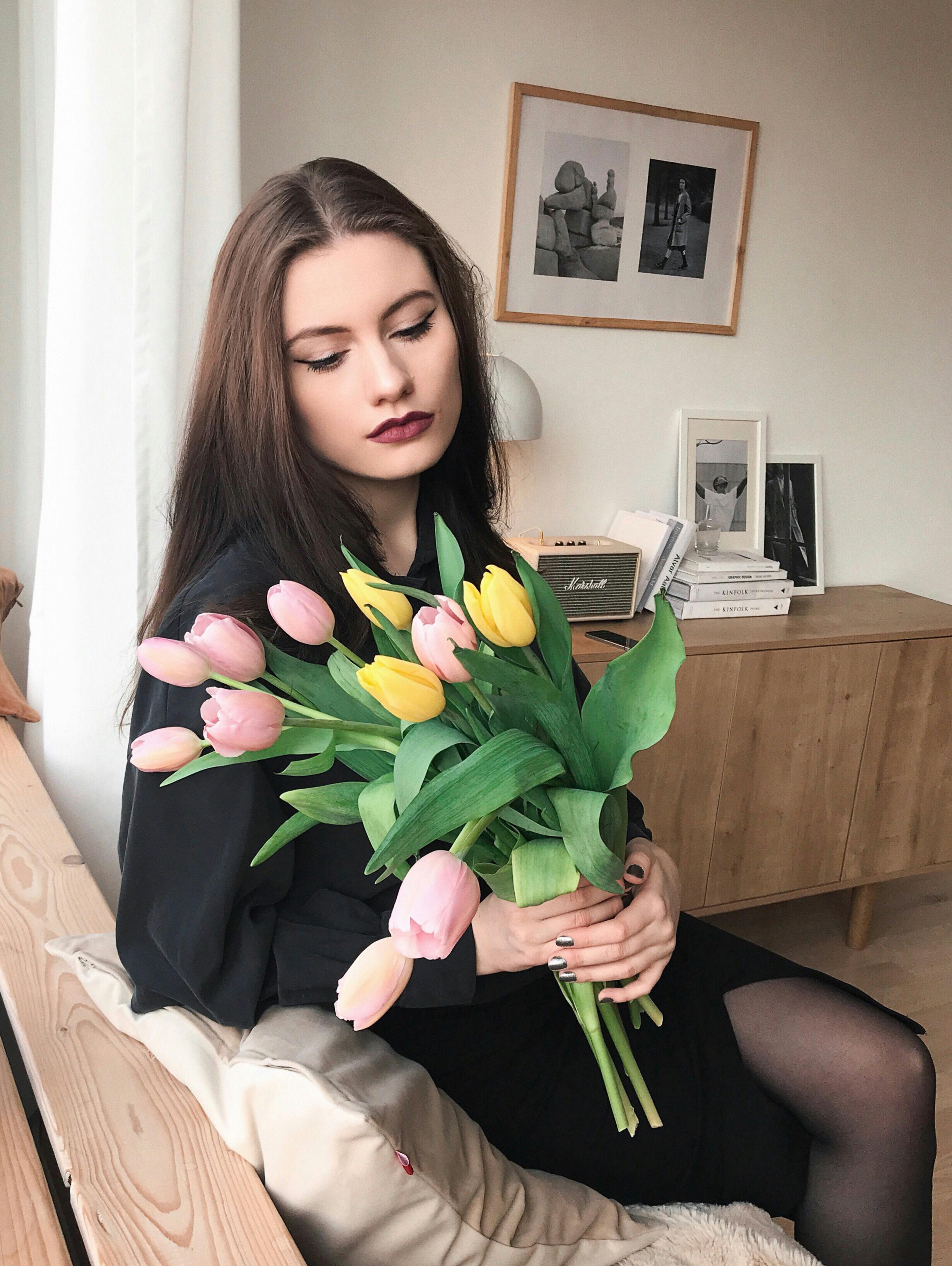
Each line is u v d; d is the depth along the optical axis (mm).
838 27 2740
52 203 1479
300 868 994
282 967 921
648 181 2600
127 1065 943
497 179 2453
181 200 1453
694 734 2396
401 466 1056
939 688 2688
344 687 771
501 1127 1089
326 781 976
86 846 1563
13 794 1433
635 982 931
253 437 1009
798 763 2545
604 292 2619
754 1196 1207
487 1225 874
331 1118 781
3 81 1937
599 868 720
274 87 2182
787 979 1273
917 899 3039
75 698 1531
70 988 1044
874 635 2551
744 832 2527
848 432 3066
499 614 668
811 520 3016
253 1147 838
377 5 2238
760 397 2912
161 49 1401
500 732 760
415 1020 1050
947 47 2898
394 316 1007
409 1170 798
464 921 582
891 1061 1180
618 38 2494
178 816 897
